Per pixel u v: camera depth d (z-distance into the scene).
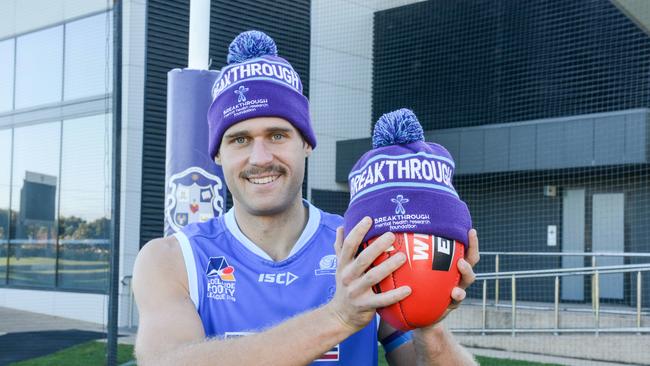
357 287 1.26
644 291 11.08
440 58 12.34
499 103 11.87
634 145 9.81
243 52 1.71
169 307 1.58
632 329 8.43
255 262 1.69
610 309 10.25
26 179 10.62
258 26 10.38
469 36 12.13
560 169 10.94
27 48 10.61
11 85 10.81
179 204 3.44
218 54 9.84
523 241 12.02
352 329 1.30
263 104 1.61
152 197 9.97
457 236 1.31
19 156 10.74
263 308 1.67
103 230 9.73
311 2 11.42
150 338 1.49
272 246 1.72
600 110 10.84
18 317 9.88
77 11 9.95
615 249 11.34
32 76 10.55
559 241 11.76
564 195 11.84
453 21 12.24
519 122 11.12
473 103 12.09
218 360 1.30
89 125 9.84
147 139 9.91
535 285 12.04
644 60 10.38
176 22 10.18
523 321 9.73
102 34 9.66
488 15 11.98
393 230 1.28
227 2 9.98
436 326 1.48
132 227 9.82
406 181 1.32
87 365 6.69
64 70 10.13
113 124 5.34
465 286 1.37
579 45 11.14
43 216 10.41
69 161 10.08
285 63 1.72
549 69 11.46
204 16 3.54
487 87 11.98
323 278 1.71
